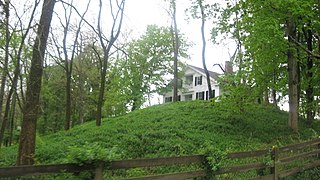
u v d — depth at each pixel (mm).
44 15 9578
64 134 17922
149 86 37938
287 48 13914
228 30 17453
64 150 11781
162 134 13523
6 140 30469
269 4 12680
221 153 6461
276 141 14148
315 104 17891
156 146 11820
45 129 36000
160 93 38719
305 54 15883
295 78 16719
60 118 37000
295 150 10031
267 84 16797
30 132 9008
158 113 20641
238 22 15609
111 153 4570
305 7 12594
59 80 31000
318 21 13180
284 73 18906
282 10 12914
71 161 4148
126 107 35781
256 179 7539
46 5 9641
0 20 11930
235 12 15953
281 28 14195
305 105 18312
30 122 9047
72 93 31500
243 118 17688
